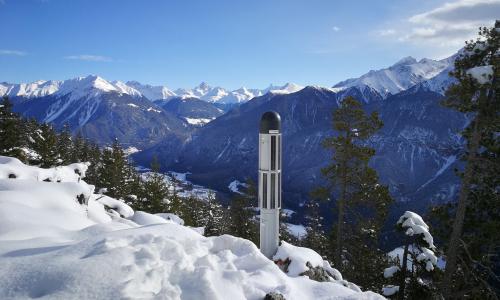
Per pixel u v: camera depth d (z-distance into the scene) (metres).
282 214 38.59
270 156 10.77
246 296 6.69
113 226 10.60
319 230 33.72
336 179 20.27
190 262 6.94
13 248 7.38
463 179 15.36
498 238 15.20
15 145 32.16
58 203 14.03
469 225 16.31
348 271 22.25
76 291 5.19
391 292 14.95
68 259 6.31
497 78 13.71
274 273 7.95
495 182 15.41
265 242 11.06
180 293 5.75
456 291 16.58
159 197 39.12
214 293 5.87
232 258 8.25
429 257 13.72
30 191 13.87
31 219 10.84
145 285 5.66
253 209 37.75
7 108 31.41
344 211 20.34
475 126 15.13
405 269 14.48
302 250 11.04
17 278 5.66
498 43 13.99
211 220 46.31
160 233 8.52
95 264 5.88
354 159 19.62
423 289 14.95
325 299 7.42
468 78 13.77
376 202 19.59
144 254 6.55
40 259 6.37
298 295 7.40
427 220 17.64
